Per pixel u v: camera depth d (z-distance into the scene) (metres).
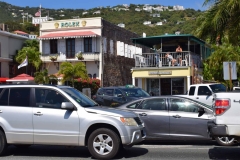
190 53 27.41
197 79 29.00
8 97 10.11
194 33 18.16
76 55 36.12
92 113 9.49
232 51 28.23
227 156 9.91
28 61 36.91
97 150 9.41
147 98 12.09
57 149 11.40
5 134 9.90
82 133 9.43
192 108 11.51
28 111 9.80
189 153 10.41
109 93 19.92
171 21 84.38
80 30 36.56
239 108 8.52
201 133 11.19
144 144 12.40
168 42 30.09
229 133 8.53
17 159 9.77
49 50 37.31
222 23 16.59
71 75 31.97
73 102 9.71
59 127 9.56
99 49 35.88
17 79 32.31
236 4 15.88
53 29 37.38
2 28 43.19
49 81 33.62
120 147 9.74
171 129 11.46
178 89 28.30
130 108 12.05
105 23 36.97
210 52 35.06
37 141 9.71
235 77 15.07
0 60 36.97
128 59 41.88
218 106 8.68
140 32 74.38
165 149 11.19
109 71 37.41
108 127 9.47
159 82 28.83
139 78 29.12
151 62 28.30
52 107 9.77
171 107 11.70
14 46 40.12
